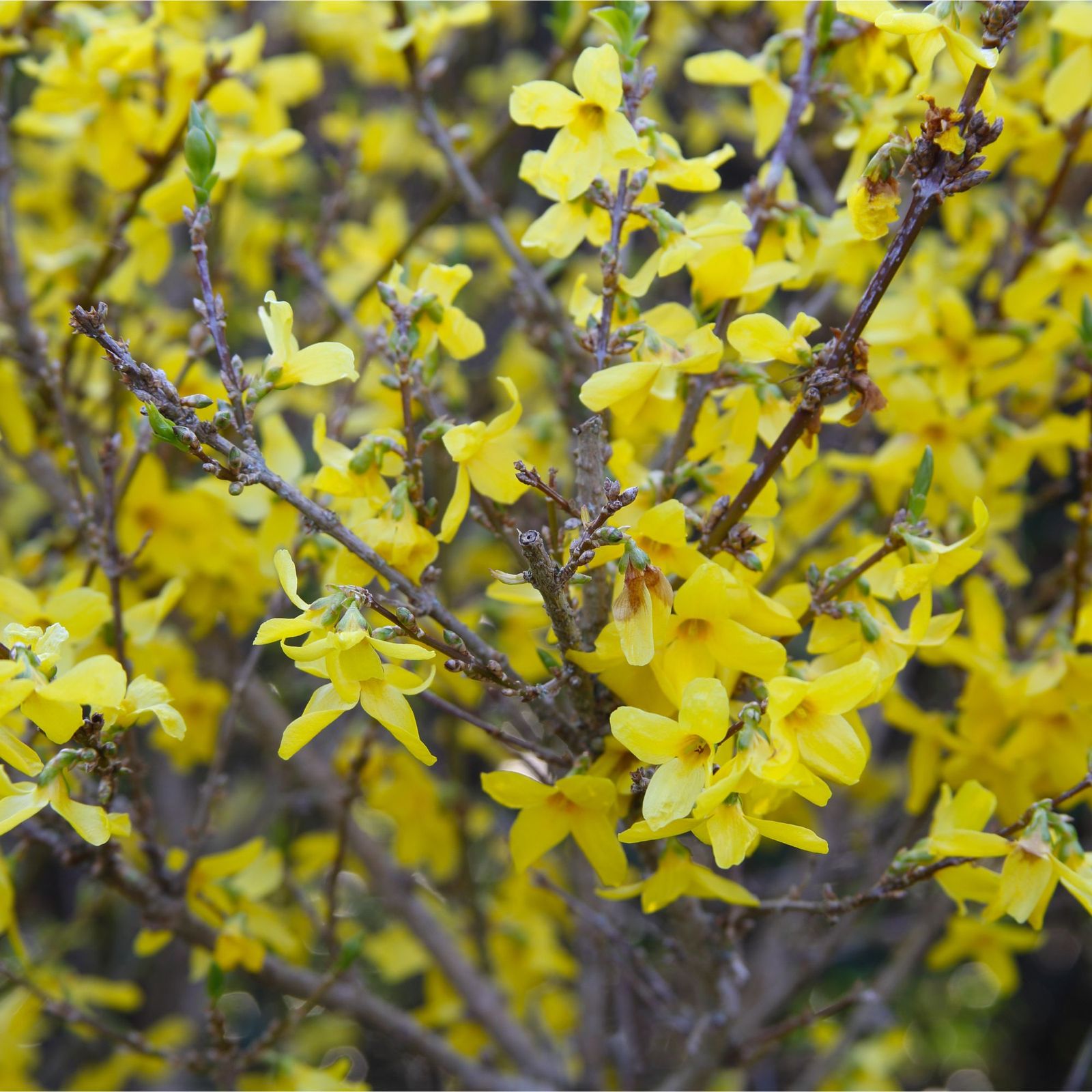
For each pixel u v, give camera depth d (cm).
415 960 108
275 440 79
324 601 67
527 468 68
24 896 108
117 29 83
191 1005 148
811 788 66
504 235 88
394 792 96
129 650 81
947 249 109
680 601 67
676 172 72
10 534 138
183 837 135
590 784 69
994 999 184
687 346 70
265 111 91
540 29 186
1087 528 81
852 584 72
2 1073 106
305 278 101
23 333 87
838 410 70
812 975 98
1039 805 70
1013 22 67
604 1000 106
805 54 77
